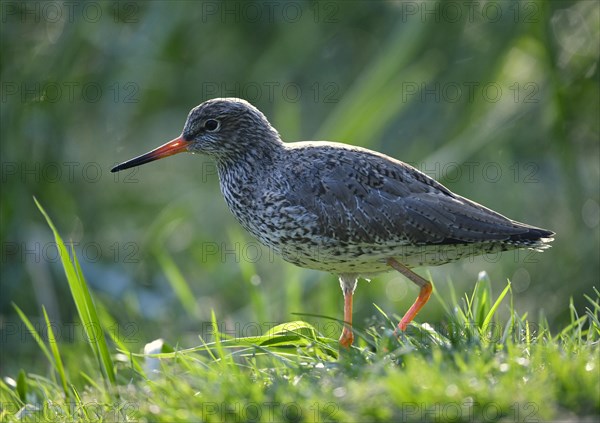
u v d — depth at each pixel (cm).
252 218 977
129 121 1677
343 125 1409
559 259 1506
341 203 927
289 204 935
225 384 731
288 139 1455
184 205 1569
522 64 1566
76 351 1280
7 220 1525
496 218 942
